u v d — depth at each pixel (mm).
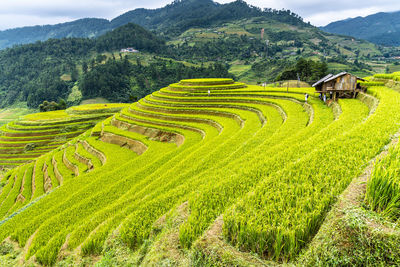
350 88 26391
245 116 34906
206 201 9234
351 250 4762
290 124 23031
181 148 30141
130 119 51906
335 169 8203
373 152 8828
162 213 10555
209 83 60219
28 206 25750
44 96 165750
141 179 23328
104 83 158750
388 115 13742
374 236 4668
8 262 14656
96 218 15141
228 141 23859
